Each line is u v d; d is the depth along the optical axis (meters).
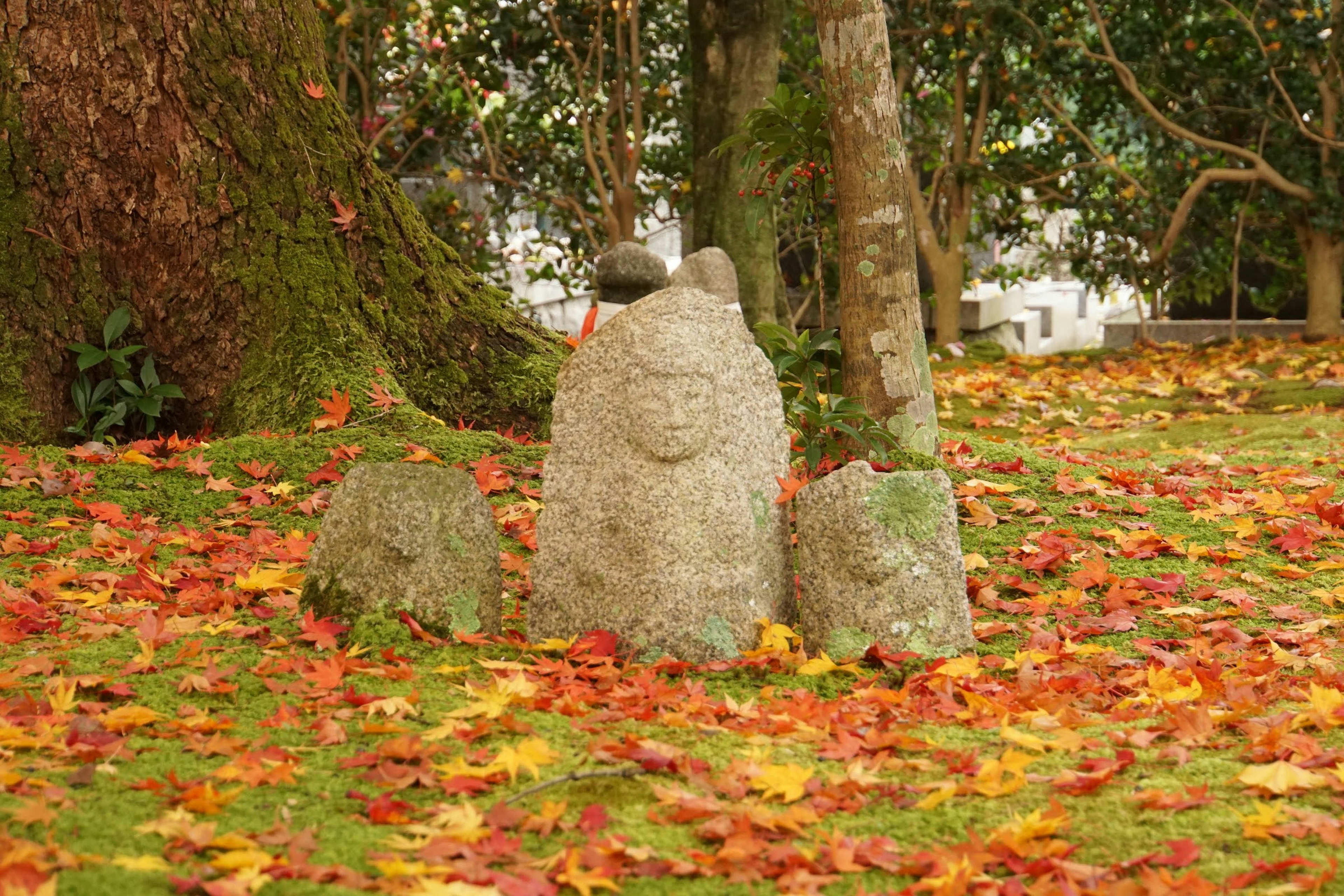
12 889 2.06
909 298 5.34
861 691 3.39
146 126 5.78
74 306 5.84
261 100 6.00
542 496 3.97
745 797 2.71
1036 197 13.71
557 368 6.53
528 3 12.16
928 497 3.62
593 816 2.54
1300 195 12.16
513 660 3.58
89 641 3.59
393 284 6.29
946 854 2.41
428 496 3.70
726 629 3.60
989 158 13.74
